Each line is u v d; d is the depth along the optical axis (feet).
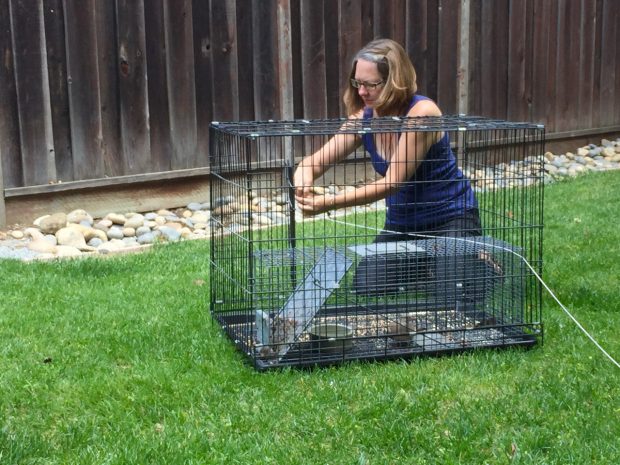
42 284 15.58
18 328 12.82
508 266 12.81
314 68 26.63
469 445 8.78
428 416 9.57
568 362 11.34
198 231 22.85
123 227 22.74
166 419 9.59
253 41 25.20
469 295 12.72
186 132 24.36
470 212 13.71
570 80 34.47
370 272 12.37
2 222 21.40
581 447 8.70
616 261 16.84
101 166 22.98
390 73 13.14
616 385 10.39
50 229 21.15
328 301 13.35
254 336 12.02
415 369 11.09
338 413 9.65
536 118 33.40
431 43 29.12
